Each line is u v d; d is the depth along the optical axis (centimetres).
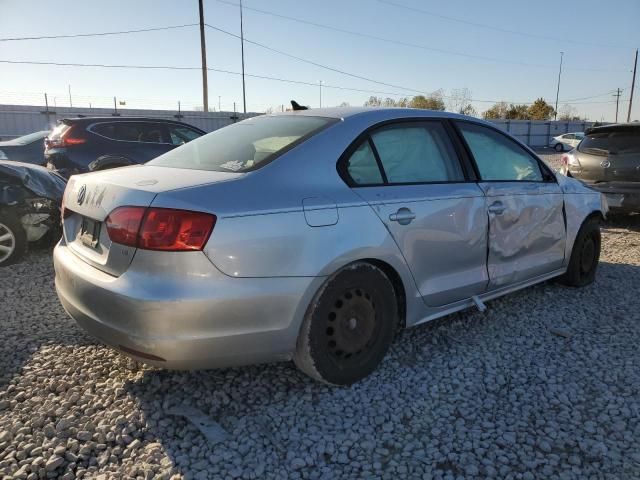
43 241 632
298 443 256
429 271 333
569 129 4969
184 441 255
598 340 373
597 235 504
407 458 246
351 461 245
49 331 380
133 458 244
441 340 372
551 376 321
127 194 259
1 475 229
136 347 250
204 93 2955
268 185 272
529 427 269
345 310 291
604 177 788
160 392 296
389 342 319
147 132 923
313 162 293
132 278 249
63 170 852
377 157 321
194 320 244
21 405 282
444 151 362
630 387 308
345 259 283
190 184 261
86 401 287
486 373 325
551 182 448
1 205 550
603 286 499
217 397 292
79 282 273
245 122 371
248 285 253
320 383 308
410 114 353
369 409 284
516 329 393
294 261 266
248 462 241
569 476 233
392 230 306
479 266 369
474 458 246
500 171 400
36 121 2983
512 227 391
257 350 265
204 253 243
